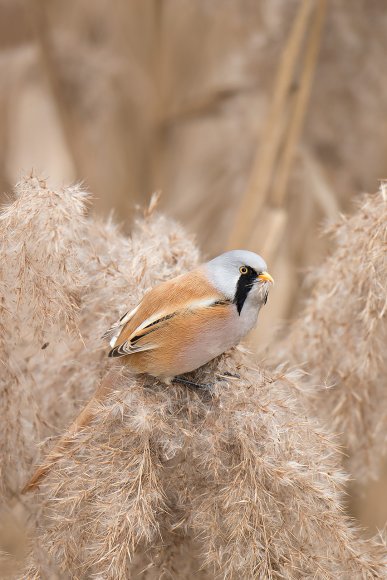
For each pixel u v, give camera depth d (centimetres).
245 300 705
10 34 1222
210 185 1248
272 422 627
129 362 689
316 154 1163
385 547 638
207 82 1280
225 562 614
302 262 1105
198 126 1284
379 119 1143
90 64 1162
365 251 715
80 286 652
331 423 775
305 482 611
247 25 1235
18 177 671
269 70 1191
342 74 1144
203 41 1286
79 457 626
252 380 666
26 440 695
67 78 1162
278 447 621
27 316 652
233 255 713
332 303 761
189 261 765
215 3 1249
